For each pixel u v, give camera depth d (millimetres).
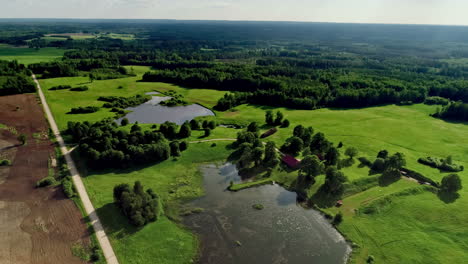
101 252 53781
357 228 62688
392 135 111250
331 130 115750
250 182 80188
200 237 59625
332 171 73625
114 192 66500
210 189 76875
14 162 84438
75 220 61531
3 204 65938
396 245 57875
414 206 69188
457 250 56438
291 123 125062
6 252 52938
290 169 85875
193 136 107438
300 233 61812
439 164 86688
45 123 115938
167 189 75625
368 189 76125
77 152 91438
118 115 133250
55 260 51750
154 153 87000
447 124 126375
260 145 94062
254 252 56438
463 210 67375
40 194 70000
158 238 58188
